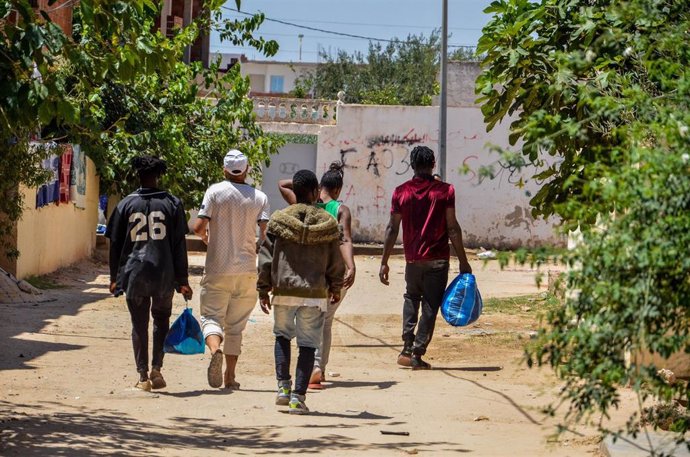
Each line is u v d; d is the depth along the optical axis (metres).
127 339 18.03
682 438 7.39
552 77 10.97
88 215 35.09
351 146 46.97
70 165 31.28
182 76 32.56
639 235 5.73
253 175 34.97
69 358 15.62
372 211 46.97
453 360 16.83
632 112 6.84
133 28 9.83
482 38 11.95
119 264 13.20
